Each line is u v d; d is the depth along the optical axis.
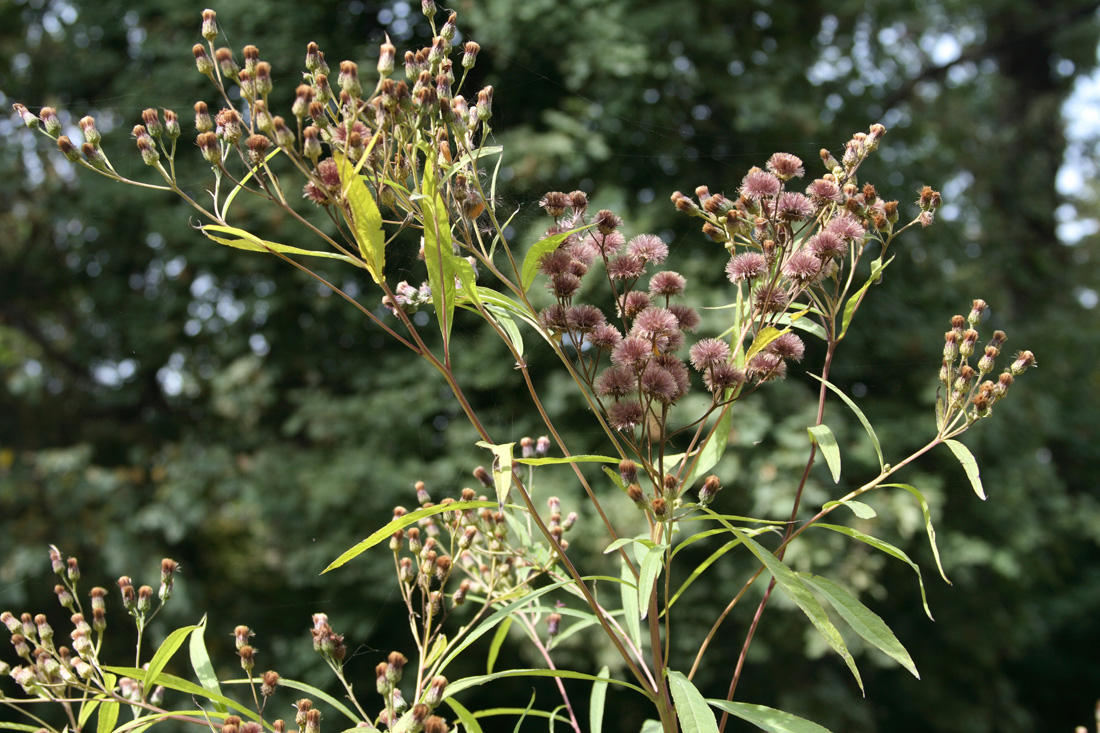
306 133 1.39
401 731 1.38
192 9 6.67
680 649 6.87
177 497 7.29
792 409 6.98
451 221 1.68
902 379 7.59
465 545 1.75
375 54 6.95
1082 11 12.20
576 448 6.68
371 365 7.50
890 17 9.34
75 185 7.88
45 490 8.05
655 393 1.44
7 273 8.66
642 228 6.46
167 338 7.81
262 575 8.54
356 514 6.82
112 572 7.57
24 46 8.35
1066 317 10.43
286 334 7.54
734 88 7.35
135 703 1.55
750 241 1.71
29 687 1.56
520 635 6.57
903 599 8.89
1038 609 10.81
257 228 6.53
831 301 1.67
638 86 6.98
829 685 8.06
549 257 1.54
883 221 1.64
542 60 6.91
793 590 1.28
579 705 7.58
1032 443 8.57
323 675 6.89
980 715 9.13
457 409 6.98
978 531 8.08
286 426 7.00
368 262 1.41
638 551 1.77
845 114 8.37
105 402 8.77
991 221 10.80
